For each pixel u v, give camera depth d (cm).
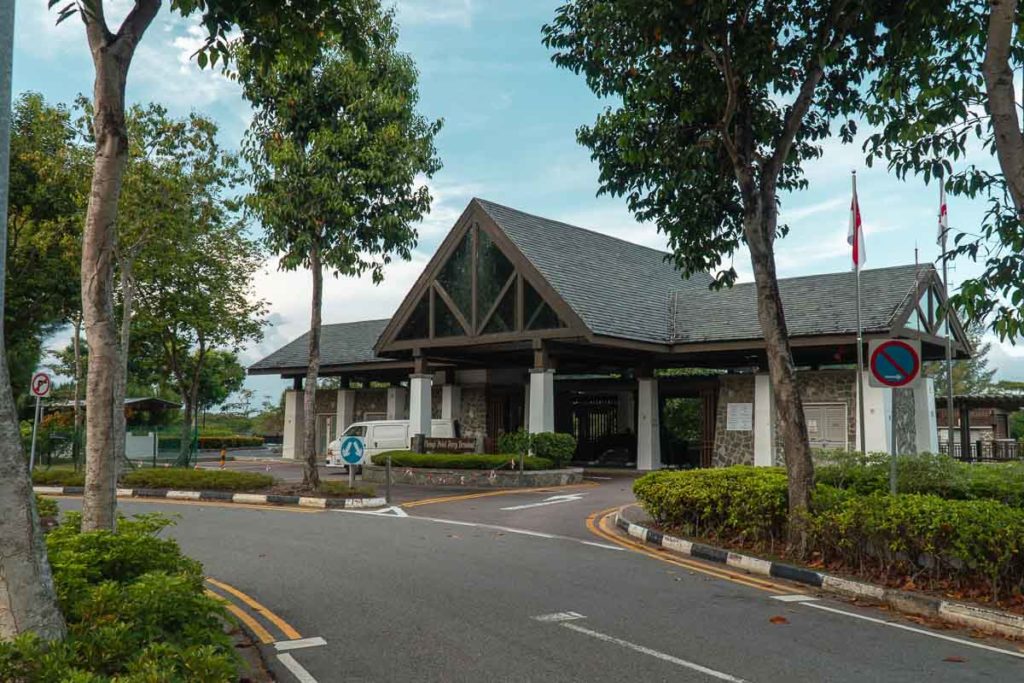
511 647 685
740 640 714
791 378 1138
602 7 1195
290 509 1802
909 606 857
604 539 1346
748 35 1123
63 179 2611
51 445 2791
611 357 2836
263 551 1184
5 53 452
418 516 1658
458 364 3253
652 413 2883
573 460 3425
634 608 834
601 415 3425
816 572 995
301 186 1941
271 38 882
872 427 2347
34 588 434
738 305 2722
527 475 2312
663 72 1165
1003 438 3866
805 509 1080
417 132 2062
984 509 879
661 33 1131
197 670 426
